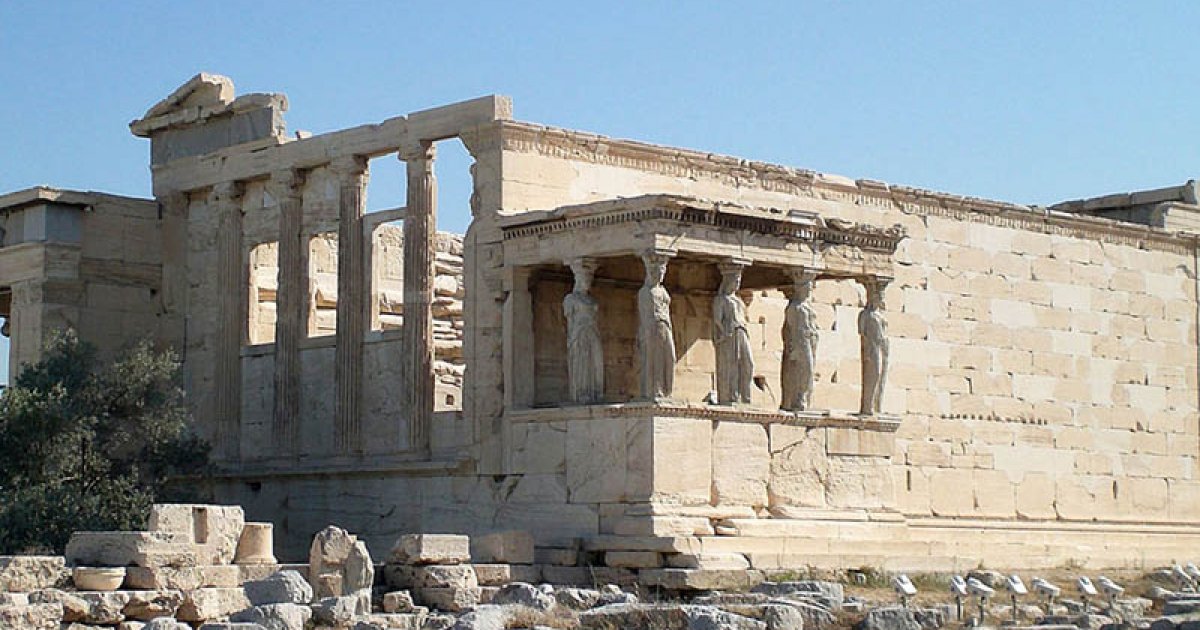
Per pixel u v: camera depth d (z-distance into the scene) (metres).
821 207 43.38
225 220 44.50
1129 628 29.52
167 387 42.62
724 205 36.66
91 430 39.94
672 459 35.75
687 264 40.06
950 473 44.88
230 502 43.31
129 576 30.06
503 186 38.59
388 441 41.06
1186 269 50.75
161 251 46.03
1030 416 46.66
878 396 39.59
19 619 27.88
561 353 39.06
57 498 37.53
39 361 42.91
